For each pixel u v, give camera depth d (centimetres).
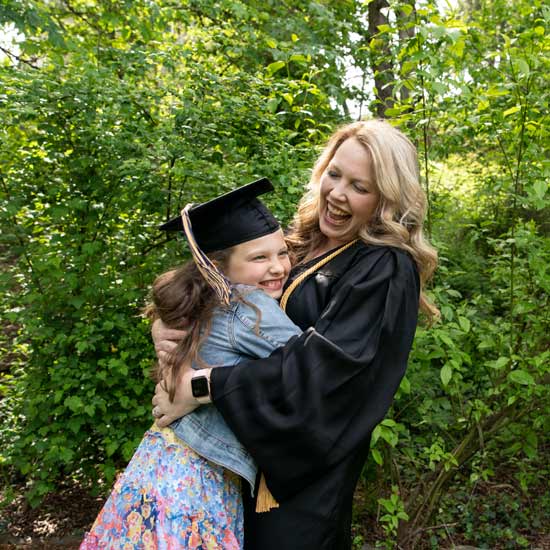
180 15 523
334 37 578
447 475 317
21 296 364
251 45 467
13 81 334
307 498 163
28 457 358
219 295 161
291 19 553
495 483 407
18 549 348
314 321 175
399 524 321
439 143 375
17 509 385
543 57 270
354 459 173
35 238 370
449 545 356
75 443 348
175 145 326
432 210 343
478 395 334
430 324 228
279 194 317
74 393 354
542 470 390
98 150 350
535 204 271
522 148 297
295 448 155
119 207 357
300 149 345
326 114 481
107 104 338
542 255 287
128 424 350
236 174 330
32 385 358
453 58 275
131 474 171
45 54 477
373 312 164
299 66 527
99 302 362
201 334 167
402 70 267
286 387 153
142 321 352
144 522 160
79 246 361
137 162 331
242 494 176
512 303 306
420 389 304
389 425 262
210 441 164
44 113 340
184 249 355
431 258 181
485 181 409
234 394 156
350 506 177
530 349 306
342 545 176
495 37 428
